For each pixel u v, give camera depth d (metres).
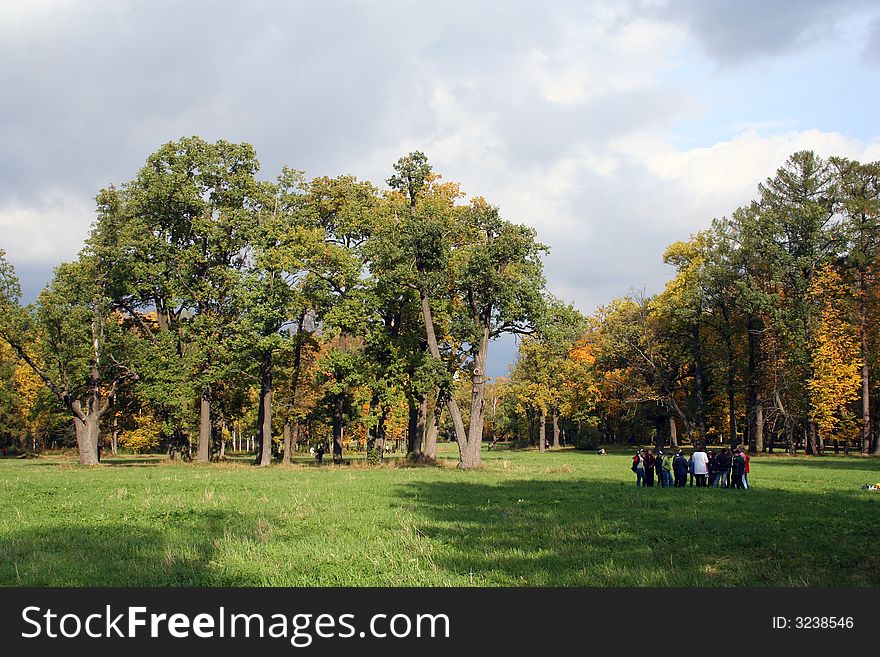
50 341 46.97
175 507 21.33
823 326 53.59
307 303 44.00
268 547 14.69
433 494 25.59
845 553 14.15
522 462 52.19
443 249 41.78
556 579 12.22
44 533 16.56
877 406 60.97
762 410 60.16
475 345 43.28
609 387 71.38
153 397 45.69
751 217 58.84
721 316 61.69
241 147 49.62
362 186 48.31
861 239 56.06
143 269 46.53
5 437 75.81
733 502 22.89
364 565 13.28
